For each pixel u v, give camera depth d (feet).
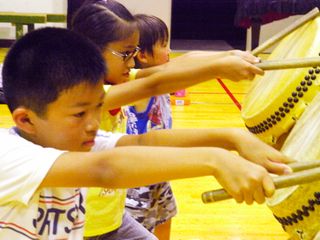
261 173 2.35
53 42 2.86
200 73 3.71
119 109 4.60
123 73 4.51
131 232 4.58
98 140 3.50
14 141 2.74
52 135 2.89
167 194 5.72
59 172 2.63
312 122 3.66
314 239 2.86
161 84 3.84
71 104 2.82
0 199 2.69
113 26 4.42
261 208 8.01
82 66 2.81
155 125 5.70
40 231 2.98
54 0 19.13
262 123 4.36
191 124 11.98
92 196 4.24
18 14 16.81
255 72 3.55
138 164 2.58
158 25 5.87
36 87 2.81
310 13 4.50
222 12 22.39
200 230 7.38
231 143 3.00
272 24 19.10
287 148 3.83
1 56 17.94
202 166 2.48
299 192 3.04
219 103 13.65
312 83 3.92
